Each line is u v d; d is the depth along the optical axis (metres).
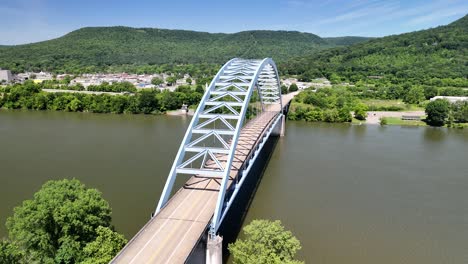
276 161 69.56
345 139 91.44
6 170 59.91
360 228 42.59
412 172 64.06
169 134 91.12
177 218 33.75
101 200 33.69
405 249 38.38
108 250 29.00
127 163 64.50
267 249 28.27
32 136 86.31
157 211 34.91
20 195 49.53
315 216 45.34
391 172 63.84
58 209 30.31
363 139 91.75
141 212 44.72
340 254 37.16
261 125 76.19
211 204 36.72
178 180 56.34
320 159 71.50
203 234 31.12
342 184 57.12
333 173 62.59
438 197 52.44
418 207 48.75
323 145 84.00
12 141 80.69
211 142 85.12
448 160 72.44
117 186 52.97
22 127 98.19
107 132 92.62
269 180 58.38
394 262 35.97
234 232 40.72
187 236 30.58
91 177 56.75
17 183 53.94
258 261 26.73
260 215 45.28
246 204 48.59
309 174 61.88
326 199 50.78
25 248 29.80
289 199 50.56
